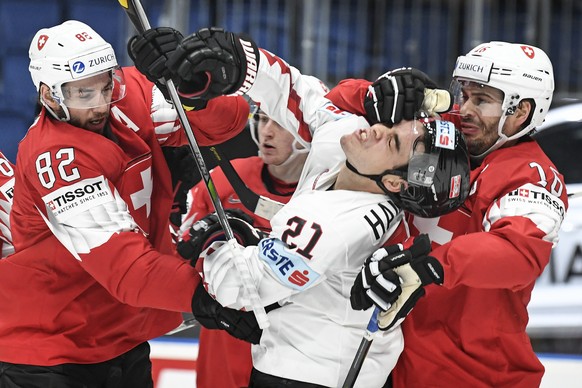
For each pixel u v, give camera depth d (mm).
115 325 8461
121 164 8062
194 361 12750
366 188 7148
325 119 8000
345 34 17594
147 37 7422
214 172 10320
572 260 14023
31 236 8188
